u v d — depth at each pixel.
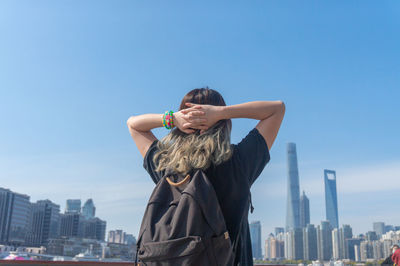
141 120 1.46
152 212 1.09
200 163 1.14
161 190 1.15
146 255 1.01
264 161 1.35
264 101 1.36
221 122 1.32
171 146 1.30
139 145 1.50
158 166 1.29
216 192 1.18
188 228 1.01
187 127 1.28
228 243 1.04
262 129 1.35
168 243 0.99
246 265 1.24
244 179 1.22
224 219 1.15
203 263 0.99
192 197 1.04
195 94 1.43
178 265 0.98
